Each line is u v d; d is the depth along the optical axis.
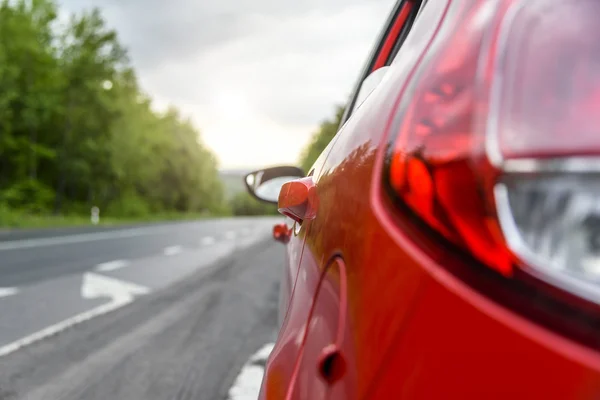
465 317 0.61
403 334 0.67
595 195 0.56
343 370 0.77
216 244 15.56
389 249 0.72
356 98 2.09
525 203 0.60
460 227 0.64
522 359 0.56
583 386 0.53
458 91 0.71
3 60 37.41
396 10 1.80
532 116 0.62
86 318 5.08
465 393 0.60
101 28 45.97
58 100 41.91
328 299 0.88
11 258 10.04
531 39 0.67
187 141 94.06
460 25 0.79
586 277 0.55
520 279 0.58
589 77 0.61
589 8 0.65
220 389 3.22
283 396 0.90
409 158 0.73
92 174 49.66
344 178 0.93
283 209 1.31
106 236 18.23
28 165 43.09
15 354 3.88
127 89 56.75
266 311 5.52
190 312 5.44
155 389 3.22
